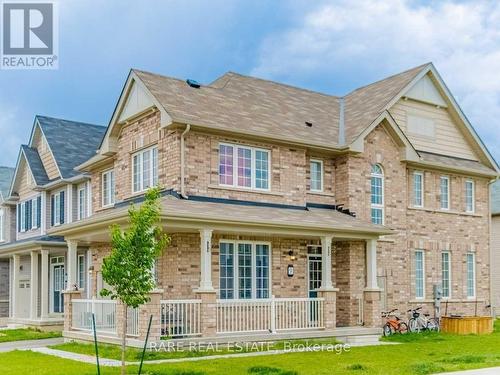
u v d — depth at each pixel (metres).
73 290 22.53
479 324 25.11
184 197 20.14
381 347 19.84
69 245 22.81
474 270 29.39
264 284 21.62
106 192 26.52
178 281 19.94
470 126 29.69
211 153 21.06
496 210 37.47
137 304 13.19
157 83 22.28
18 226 35.28
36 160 33.44
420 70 27.88
